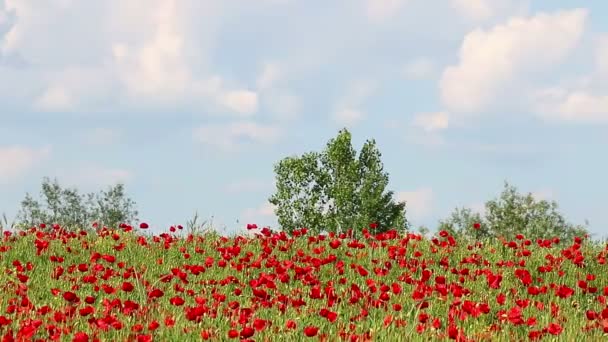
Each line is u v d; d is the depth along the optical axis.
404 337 10.29
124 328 10.28
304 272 13.96
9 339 8.95
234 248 16.41
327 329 11.26
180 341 10.05
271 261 15.71
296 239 19.17
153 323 9.77
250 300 12.89
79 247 18.34
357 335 10.15
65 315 10.67
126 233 19.48
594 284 16.05
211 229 19.53
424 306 12.07
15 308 10.70
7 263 16.19
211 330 10.15
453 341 10.64
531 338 10.99
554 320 12.35
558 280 16.33
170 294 13.78
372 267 16.62
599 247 18.45
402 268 16.67
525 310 13.27
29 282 13.98
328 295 12.73
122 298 13.33
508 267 16.84
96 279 13.80
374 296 12.98
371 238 18.64
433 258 17.88
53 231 19.48
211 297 13.48
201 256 17.75
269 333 10.36
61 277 14.73
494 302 14.14
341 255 17.84
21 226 19.06
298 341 10.26
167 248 18.17
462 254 18.16
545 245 18.70
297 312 12.02
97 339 9.30
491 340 10.84
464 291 13.15
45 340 9.60
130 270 15.81
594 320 11.89
